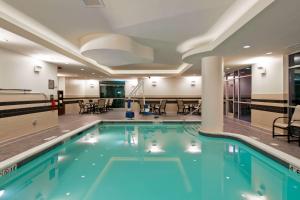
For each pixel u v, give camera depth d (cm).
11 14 416
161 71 1366
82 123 891
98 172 407
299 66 594
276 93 683
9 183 367
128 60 713
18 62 621
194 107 1399
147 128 879
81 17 433
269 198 307
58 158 493
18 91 615
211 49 571
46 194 321
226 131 702
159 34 548
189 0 358
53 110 805
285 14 328
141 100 1437
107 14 416
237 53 618
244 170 420
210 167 433
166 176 387
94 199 304
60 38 589
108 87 1700
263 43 501
